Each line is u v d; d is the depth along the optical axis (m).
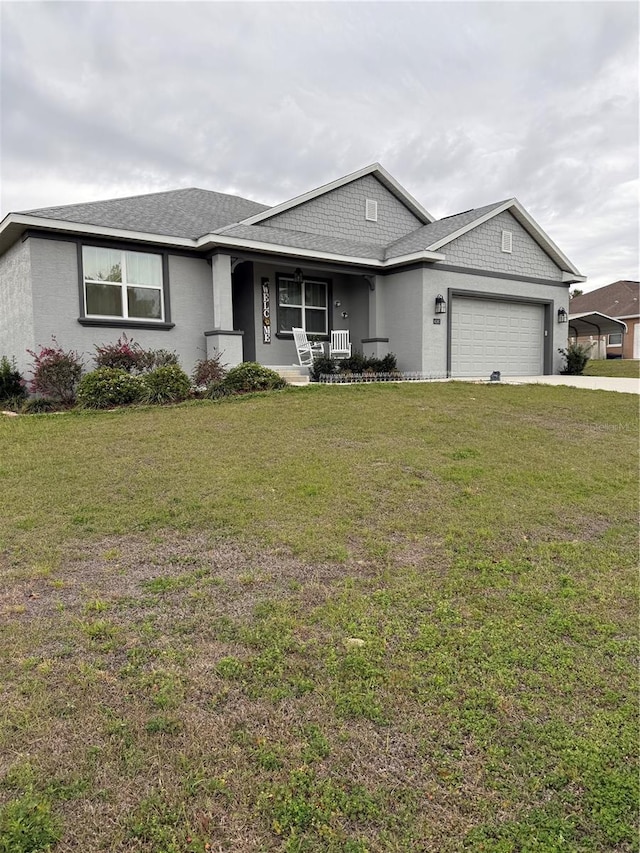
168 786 1.90
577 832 1.77
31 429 7.48
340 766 2.00
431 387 11.09
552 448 6.76
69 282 10.78
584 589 3.33
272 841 1.72
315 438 6.87
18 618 2.92
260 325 13.86
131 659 2.58
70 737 2.10
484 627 2.90
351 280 15.44
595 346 29.75
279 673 2.50
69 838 1.70
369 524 4.30
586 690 2.42
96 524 4.23
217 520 4.32
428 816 1.82
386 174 15.11
